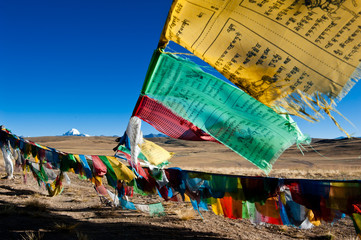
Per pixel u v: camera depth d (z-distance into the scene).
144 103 3.24
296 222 3.34
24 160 8.62
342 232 6.25
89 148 100.12
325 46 1.58
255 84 1.81
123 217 7.04
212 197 4.04
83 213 7.25
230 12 1.70
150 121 3.40
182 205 9.20
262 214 3.60
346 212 2.70
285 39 1.65
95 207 7.98
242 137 2.55
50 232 4.84
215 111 2.45
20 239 4.29
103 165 5.18
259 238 5.61
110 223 6.30
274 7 1.62
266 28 1.67
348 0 1.47
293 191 3.10
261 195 3.30
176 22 1.82
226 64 1.84
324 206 2.89
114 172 5.03
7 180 11.38
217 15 1.73
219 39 1.79
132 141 3.54
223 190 3.64
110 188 12.22
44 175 7.73
